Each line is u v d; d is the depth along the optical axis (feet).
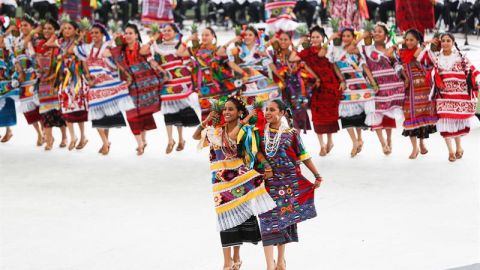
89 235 50.80
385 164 70.49
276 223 42.24
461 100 69.62
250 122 42.86
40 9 128.77
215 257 46.32
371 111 72.02
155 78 74.38
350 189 61.82
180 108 74.95
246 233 43.06
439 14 139.74
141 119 74.74
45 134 79.82
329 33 137.90
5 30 81.05
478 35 138.10
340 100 72.79
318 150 77.20
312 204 43.68
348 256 46.24
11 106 80.53
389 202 57.93
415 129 71.67
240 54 73.67
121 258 46.29
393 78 72.33
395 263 44.80
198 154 75.92
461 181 63.82
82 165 71.67
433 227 51.57
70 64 74.84
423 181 64.03
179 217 54.65
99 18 146.41
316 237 49.90
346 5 97.71
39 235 50.90
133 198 60.13
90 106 74.23
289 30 82.28
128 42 73.92
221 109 42.57
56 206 58.03
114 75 74.18
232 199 42.22
